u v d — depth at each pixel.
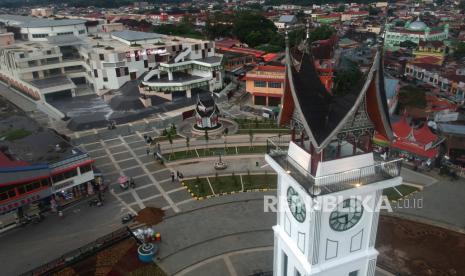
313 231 24.22
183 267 41.19
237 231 47.09
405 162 62.31
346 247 25.98
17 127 67.00
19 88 117.56
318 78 25.84
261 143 72.75
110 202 54.56
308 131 22.72
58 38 121.25
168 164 65.75
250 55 135.25
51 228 49.22
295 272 27.97
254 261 41.88
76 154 54.56
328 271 25.78
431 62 134.25
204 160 66.75
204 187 57.59
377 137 63.22
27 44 127.12
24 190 49.38
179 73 112.12
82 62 120.00
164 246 44.62
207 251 43.66
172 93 103.38
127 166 65.62
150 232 45.00
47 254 44.28
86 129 83.56
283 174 25.47
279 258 30.00
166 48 113.44
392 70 135.25
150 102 94.19
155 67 106.12
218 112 85.00
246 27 176.25
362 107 22.95
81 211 52.66
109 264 41.75
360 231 26.00
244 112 93.00
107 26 165.88
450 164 61.34
